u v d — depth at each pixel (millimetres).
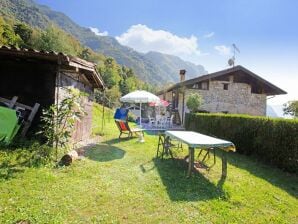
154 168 6594
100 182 5203
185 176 6008
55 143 6918
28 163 5863
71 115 7055
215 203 4543
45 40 47688
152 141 11055
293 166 7117
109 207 4125
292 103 24359
